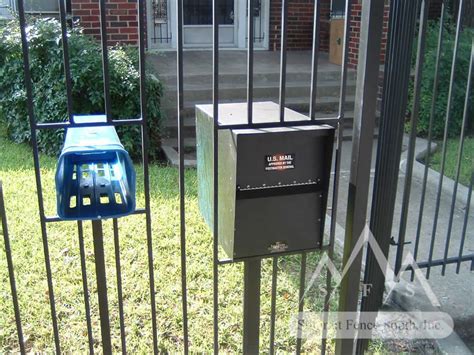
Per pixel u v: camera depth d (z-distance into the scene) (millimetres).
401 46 2119
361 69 1757
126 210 1693
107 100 1622
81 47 5465
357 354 2367
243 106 2012
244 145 1672
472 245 3580
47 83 5414
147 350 2477
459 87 5414
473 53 2518
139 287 2955
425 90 5418
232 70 7176
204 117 1890
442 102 5488
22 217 3789
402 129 2217
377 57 1735
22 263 3178
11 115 5809
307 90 7070
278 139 1705
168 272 3117
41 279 3027
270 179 1739
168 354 2461
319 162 1778
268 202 1764
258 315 1968
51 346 2494
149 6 8648
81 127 1666
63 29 1531
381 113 2191
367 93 1767
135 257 3268
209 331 2617
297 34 9305
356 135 1823
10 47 5535
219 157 1803
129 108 5438
